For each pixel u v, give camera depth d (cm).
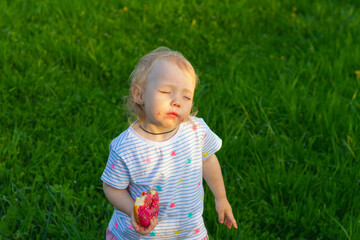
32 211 317
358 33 636
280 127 436
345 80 510
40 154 375
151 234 225
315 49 603
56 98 463
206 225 322
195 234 236
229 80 504
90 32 579
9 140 388
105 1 659
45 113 437
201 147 229
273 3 718
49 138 400
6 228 303
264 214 337
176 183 221
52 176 356
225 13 677
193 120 229
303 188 358
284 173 366
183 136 219
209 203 335
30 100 460
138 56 548
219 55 577
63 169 361
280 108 464
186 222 229
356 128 422
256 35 640
